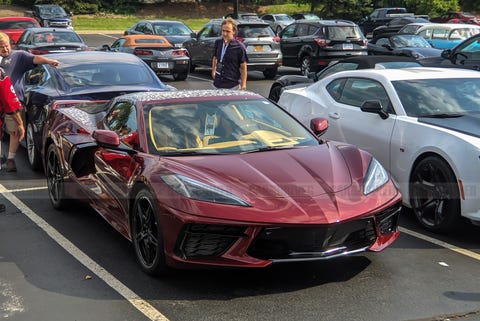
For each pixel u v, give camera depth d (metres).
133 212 4.51
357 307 3.87
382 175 4.60
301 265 4.56
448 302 3.95
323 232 3.91
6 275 4.42
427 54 16.02
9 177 7.46
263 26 17.66
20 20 23.45
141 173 4.39
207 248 3.95
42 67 8.12
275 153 4.66
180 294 4.07
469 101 6.23
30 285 4.23
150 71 8.12
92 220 5.81
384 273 4.44
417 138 5.61
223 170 4.27
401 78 6.55
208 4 50.94
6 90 6.41
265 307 3.87
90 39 34.44
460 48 13.21
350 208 4.04
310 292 4.10
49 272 4.48
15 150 7.56
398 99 6.19
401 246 5.04
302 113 7.72
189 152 4.66
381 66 8.63
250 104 5.39
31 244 5.11
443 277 4.37
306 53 18.02
